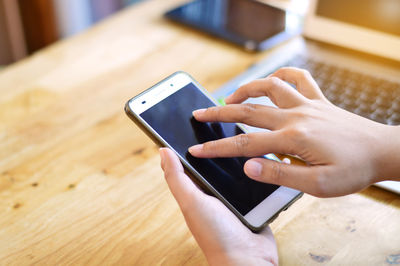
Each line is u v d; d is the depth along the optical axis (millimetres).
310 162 596
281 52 1050
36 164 791
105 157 804
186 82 737
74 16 1836
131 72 1009
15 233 675
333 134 596
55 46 1101
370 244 655
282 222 687
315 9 1043
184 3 1229
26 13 1740
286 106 662
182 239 667
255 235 613
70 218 697
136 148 824
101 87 966
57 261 636
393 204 715
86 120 884
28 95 946
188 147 663
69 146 827
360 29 1004
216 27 1121
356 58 1001
